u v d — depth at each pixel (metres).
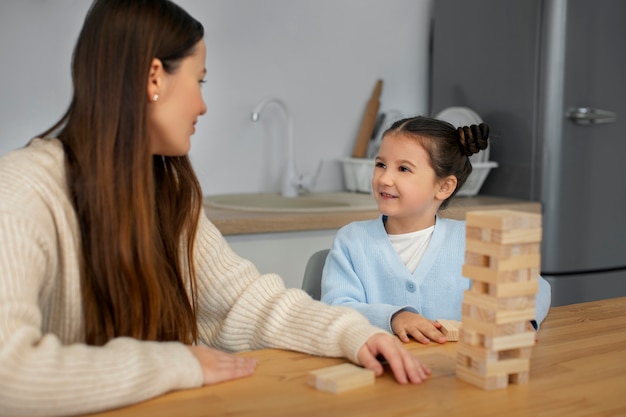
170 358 0.98
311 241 2.40
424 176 1.64
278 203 2.89
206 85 2.79
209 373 1.00
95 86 1.12
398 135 1.66
